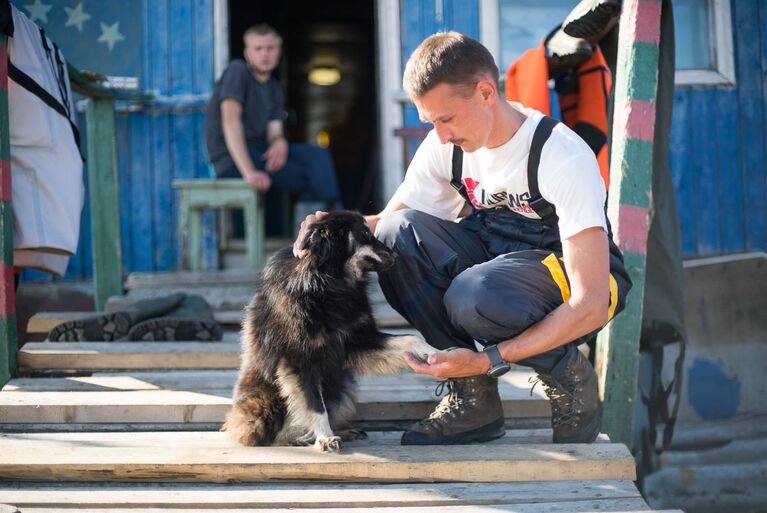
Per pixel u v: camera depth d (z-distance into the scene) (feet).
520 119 8.02
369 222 9.71
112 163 17.06
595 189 7.64
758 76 20.63
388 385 10.68
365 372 9.21
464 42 7.40
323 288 8.66
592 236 7.56
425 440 8.82
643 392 13.16
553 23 21.04
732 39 20.49
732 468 13.17
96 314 14.80
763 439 13.38
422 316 8.91
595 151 12.91
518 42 21.09
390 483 8.09
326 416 8.66
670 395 13.21
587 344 11.09
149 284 17.53
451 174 8.79
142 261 21.13
